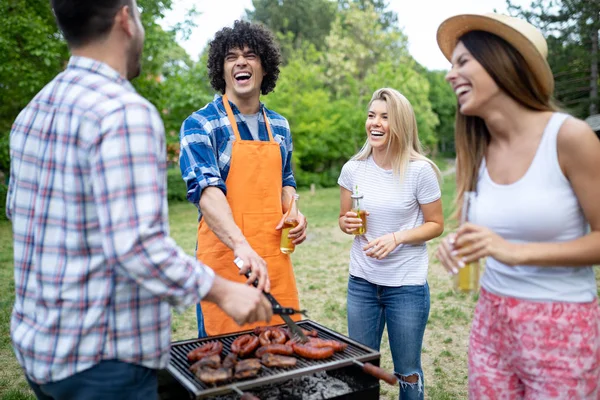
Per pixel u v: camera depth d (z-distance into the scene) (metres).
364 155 2.87
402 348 2.69
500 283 1.74
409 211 2.71
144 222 1.31
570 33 16.14
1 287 6.22
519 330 1.67
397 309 2.68
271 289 2.64
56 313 1.38
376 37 32.41
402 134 2.67
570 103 15.87
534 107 1.62
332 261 7.81
